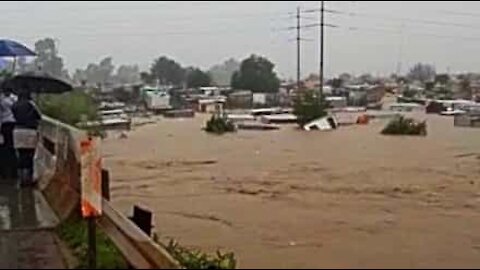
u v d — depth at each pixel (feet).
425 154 150.00
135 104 362.94
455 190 95.45
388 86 480.64
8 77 67.51
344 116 287.48
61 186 50.88
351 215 74.38
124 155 146.51
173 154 149.07
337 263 48.44
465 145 172.65
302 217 72.79
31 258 37.47
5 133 62.08
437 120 268.62
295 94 336.70
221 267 42.29
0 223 45.57
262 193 92.17
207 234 62.75
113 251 37.17
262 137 204.44
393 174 114.42
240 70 500.33
